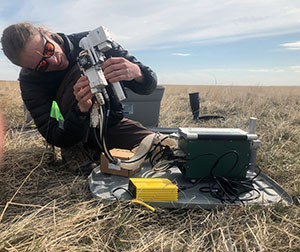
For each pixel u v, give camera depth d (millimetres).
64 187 1932
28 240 1324
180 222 1570
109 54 2311
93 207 1653
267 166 2344
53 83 2225
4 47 1870
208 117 4305
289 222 1545
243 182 1907
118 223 1479
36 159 2338
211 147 1866
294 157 2553
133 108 3371
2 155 2195
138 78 2285
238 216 1595
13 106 4473
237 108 5539
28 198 1791
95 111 1763
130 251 1306
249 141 1889
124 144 2480
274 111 5062
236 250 1320
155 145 2193
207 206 1647
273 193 1839
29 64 1927
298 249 1338
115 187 1862
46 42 1885
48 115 2184
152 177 2047
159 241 1389
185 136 1857
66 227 1414
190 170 1891
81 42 1693
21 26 1831
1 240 1281
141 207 1623
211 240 1427
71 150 2311
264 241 1378
